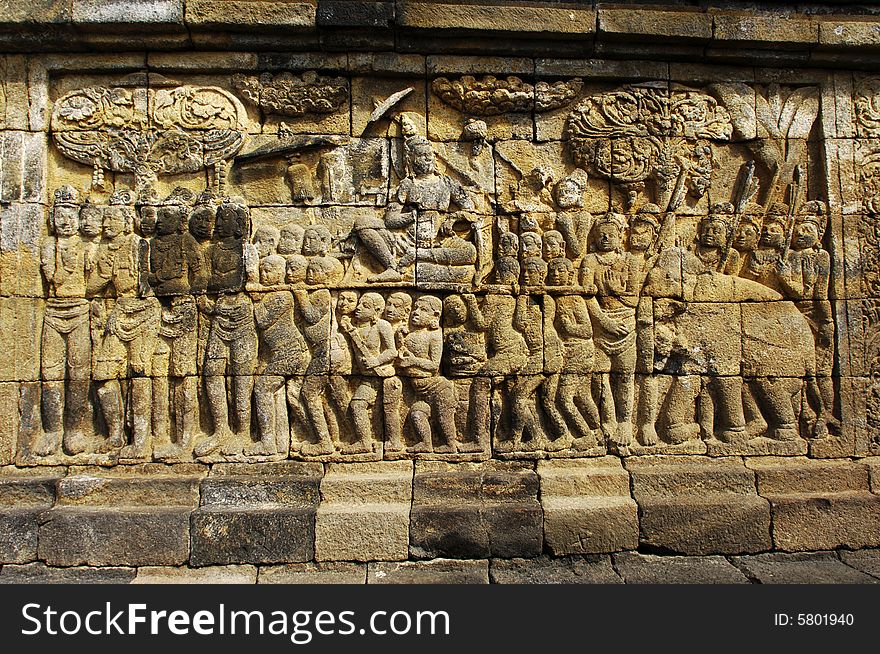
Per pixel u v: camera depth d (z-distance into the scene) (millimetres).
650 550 4480
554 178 4879
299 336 4688
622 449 4738
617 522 4441
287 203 4777
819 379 4891
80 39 4555
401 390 4730
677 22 4668
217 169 4738
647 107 4887
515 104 4820
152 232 4691
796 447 4812
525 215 4801
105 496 4434
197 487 4457
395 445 4664
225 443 4625
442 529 4359
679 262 4891
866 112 4980
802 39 4730
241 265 4676
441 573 4258
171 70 4730
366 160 4816
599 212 4934
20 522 4277
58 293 4617
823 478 4684
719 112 4938
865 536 4559
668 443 4816
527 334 4758
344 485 4504
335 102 4773
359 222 4707
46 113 4664
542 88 4809
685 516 4473
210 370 4621
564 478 4586
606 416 4793
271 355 4656
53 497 4418
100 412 4629
